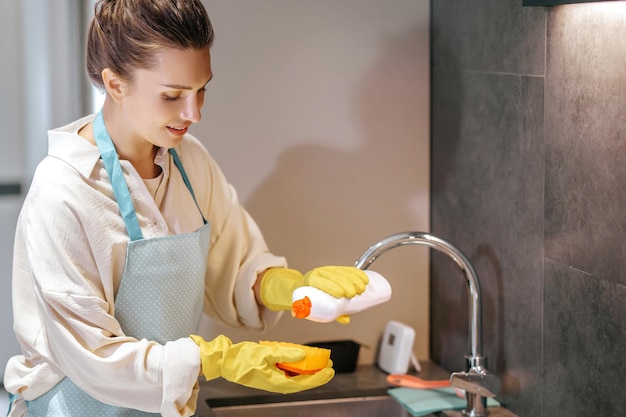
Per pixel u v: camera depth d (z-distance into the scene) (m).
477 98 1.92
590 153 1.56
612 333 1.53
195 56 1.42
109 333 1.46
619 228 1.49
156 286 1.54
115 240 1.50
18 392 1.60
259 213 2.05
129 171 1.53
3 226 2.61
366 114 2.09
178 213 1.61
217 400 1.94
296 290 1.52
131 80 1.43
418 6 2.08
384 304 2.16
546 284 1.71
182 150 1.69
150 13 1.39
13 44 2.56
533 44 1.71
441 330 2.14
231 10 1.98
